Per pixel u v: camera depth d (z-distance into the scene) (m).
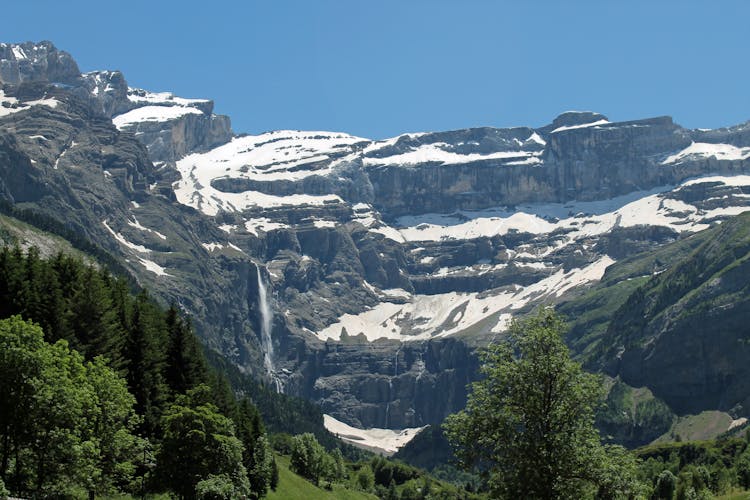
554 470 93.06
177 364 178.88
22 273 157.00
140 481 136.25
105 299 163.25
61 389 108.12
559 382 96.19
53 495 107.50
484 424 97.50
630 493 93.50
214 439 135.88
